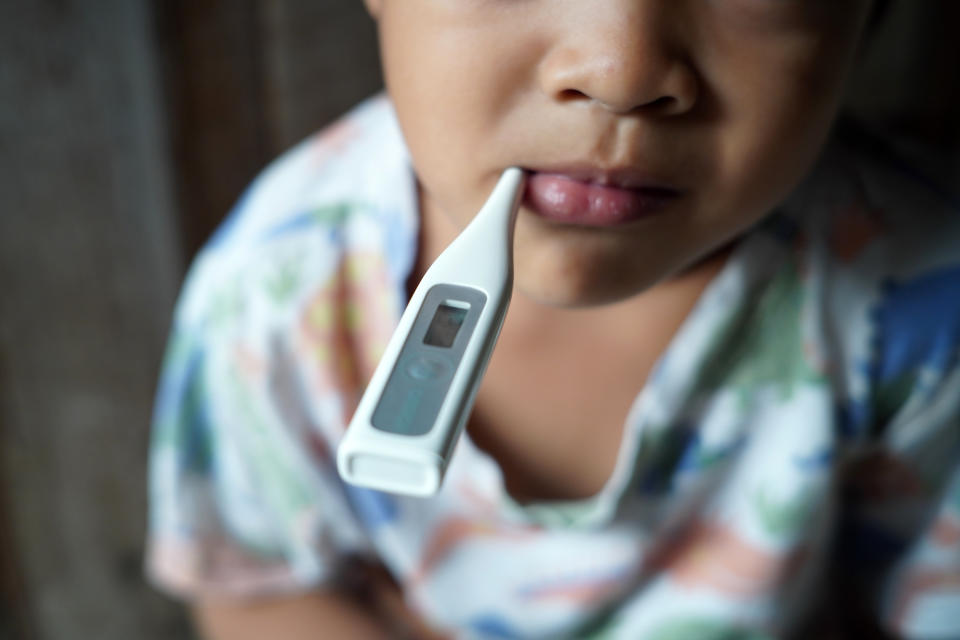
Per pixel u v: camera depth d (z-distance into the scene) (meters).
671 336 0.67
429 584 0.78
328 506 0.78
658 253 0.51
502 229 0.45
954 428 0.69
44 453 0.95
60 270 0.84
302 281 0.72
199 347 0.77
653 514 0.71
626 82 0.44
